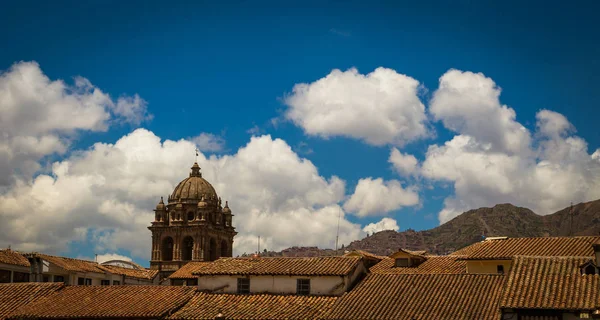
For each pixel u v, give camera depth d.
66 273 80.06
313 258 62.53
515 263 52.69
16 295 62.03
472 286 53.97
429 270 71.69
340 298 56.06
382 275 58.62
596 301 46.47
